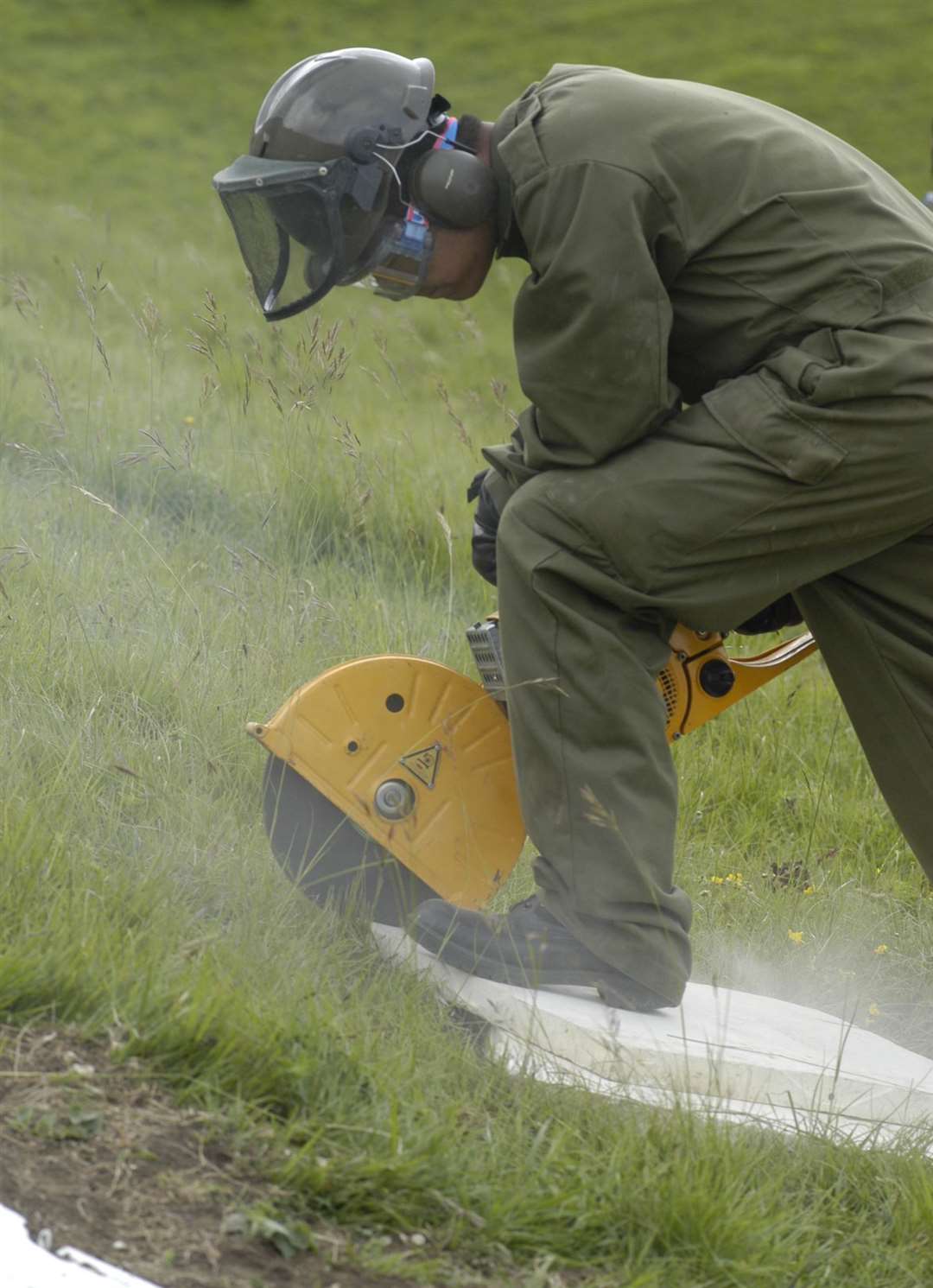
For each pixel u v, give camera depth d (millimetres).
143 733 14195
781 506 10438
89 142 85250
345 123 10703
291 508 23266
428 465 29234
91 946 9164
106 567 17797
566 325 10312
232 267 56594
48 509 20219
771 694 22250
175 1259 7320
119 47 102312
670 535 10438
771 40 105750
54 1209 7395
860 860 17281
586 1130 9445
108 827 12094
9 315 33156
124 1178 7707
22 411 25156
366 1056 9219
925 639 11266
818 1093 10617
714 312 10594
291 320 44125
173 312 45219
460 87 97875
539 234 10266
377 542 23875
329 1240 7762
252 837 12656
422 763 11805
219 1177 7891
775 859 16953
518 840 12109
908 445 10297
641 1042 10547
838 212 10438
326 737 11594
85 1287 6969
